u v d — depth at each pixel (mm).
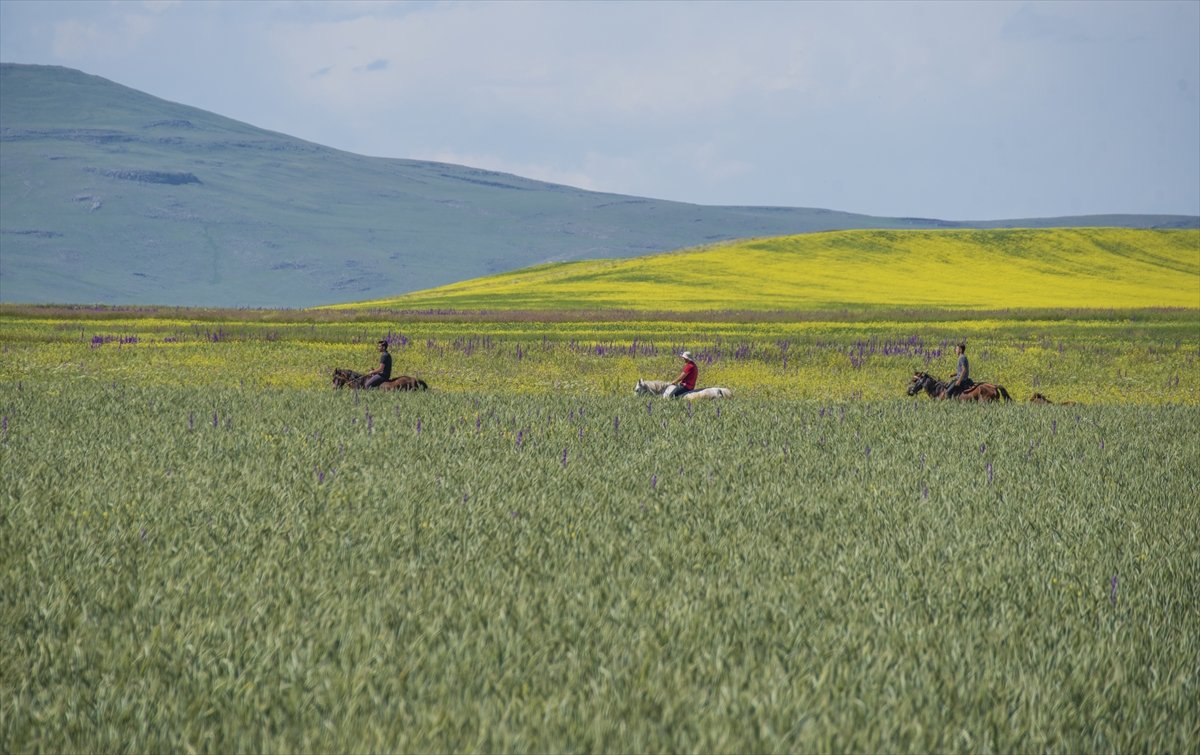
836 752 25109
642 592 37125
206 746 25203
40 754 24750
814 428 91000
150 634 32594
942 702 28281
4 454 66938
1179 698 29156
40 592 36719
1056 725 27031
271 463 65938
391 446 74688
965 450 80000
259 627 33094
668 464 69438
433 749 24703
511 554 42938
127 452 68562
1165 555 46156
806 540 47000
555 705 26750
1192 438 89812
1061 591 39469
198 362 168250
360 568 40250
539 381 159875
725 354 191750
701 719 26422
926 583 39844
